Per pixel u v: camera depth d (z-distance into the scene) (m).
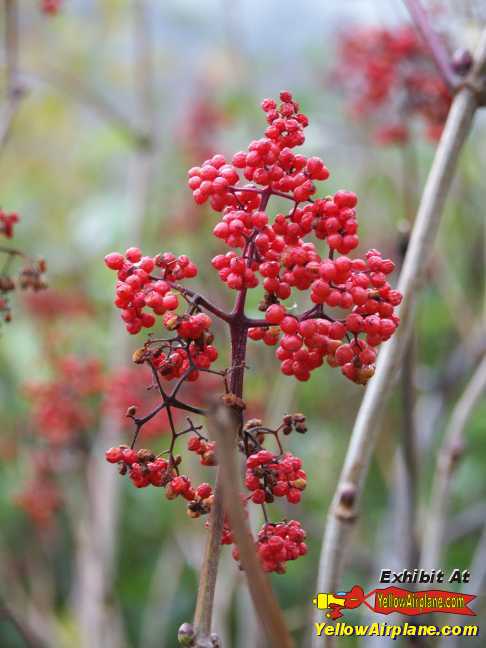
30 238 1.29
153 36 1.41
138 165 1.07
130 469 0.45
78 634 0.96
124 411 0.88
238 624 0.98
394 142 0.87
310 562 1.04
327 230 0.44
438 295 1.16
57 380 0.94
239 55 1.27
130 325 0.45
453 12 0.69
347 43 0.93
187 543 1.01
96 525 0.92
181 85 1.46
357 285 0.44
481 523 1.03
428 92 0.83
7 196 1.31
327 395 1.12
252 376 0.97
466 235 1.16
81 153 1.38
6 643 1.03
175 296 0.44
